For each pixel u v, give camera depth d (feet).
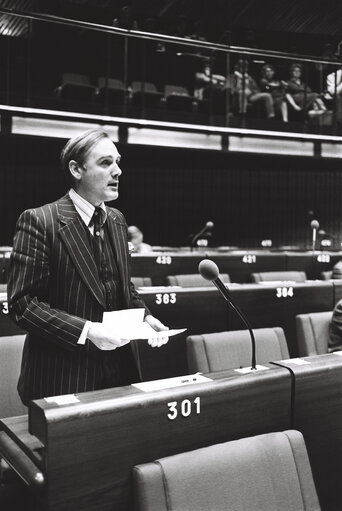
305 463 5.21
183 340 12.00
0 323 10.39
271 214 37.24
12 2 32.58
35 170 32.71
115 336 5.10
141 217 35.53
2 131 23.93
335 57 32.81
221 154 29.50
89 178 5.72
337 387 6.07
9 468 4.98
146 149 28.09
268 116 29.78
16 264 5.56
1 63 29.63
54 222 5.68
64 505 4.43
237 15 37.47
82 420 4.51
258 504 4.79
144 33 24.61
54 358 5.64
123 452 4.70
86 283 5.65
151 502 4.46
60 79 30.86
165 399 4.92
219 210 36.70
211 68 29.04
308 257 23.35
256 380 5.50
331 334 11.44
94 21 33.17
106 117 25.61
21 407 7.80
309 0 36.19
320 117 30.32
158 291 11.96
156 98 27.55
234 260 21.67
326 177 36.94
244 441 5.02
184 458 4.68
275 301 13.29
